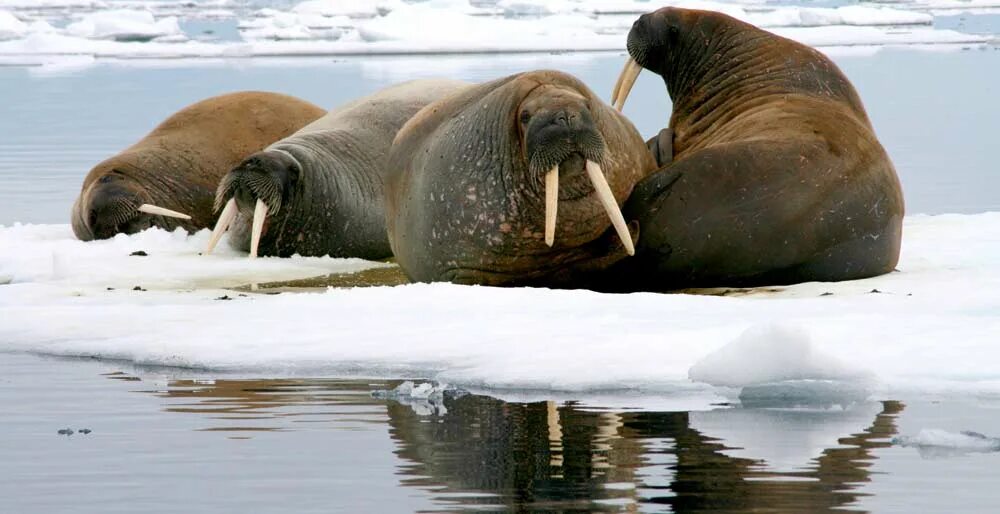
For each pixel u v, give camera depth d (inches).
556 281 534.3
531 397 375.9
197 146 778.8
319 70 2017.7
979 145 1141.7
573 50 2432.3
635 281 535.2
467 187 519.2
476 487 289.1
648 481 291.3
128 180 751.1
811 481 290.4
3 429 350.6
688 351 405.7
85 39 2696.9
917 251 628.7
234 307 507.2
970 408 352.5
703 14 640.4
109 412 368.2
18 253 681.0
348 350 430.0
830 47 2455.7
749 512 268.8
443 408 364.8
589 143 472.4
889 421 342.0
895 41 2519.7
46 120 1418.6
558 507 273.4
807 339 370.3
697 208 520.4
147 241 716.0
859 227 534.3
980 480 289.9
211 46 2593.5
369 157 708.7
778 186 523.2
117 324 485.1
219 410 369.1
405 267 568.1
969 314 450.3
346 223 688.4
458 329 447.5
